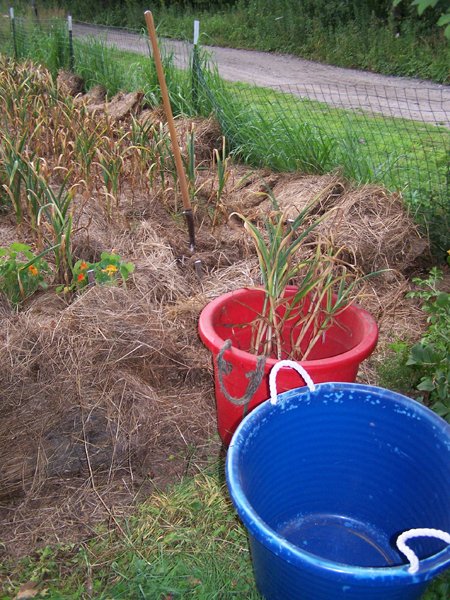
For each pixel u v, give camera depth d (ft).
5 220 13.12
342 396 6.26
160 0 58.65
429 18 38.27
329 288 7.78
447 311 9.59
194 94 19.31
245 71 37.63
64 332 8.82
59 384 8.36
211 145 17.38
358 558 6.61
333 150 15.78
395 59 36.63
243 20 49.11
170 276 10.79
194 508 7.46
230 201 13.97
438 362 8.05
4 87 20.10
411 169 15.93
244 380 7.29
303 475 6.73
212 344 7.20
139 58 28.07
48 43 29.89
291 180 14.49
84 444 7.95
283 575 5.17
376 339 7.34
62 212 10.80
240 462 5.46
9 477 7.63
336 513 7.04
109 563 6.82
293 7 45.85
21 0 46.60
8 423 8.05
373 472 6.62
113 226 12.70
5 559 6.84
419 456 6.07
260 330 7.72
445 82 33.65
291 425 6.28
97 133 15.78
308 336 8.47
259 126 16.92
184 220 13.17
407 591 4.88
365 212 12.45
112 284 9.87
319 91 31.53
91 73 26.50
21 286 9.73
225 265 11.84
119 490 7.67
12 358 8.52
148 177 13.99
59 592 6.51
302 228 12.12
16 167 11.57
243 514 4.86
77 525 7.24
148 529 7.20
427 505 6.04
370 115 24.95
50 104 18.38
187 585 6.59
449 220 12.69
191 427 8.57
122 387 8.45
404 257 12.16
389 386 9.21
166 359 9.20
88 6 63.52
